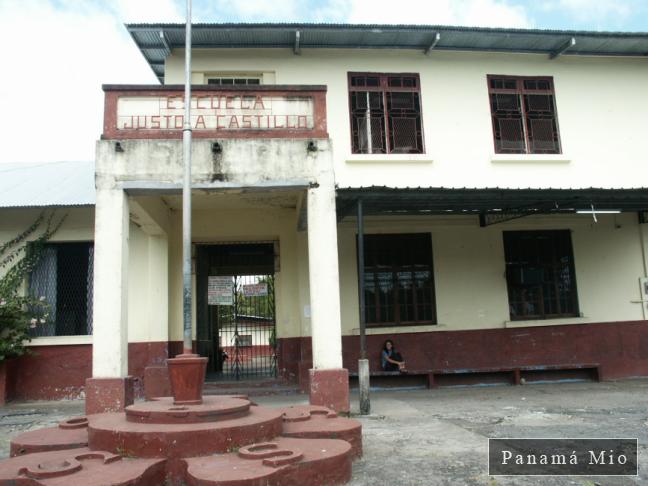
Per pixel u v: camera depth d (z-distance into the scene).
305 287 11.57
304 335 11.37
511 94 12.70
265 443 5.09
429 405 9.52
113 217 8.42
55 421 8.67
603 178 12.59
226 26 11.10
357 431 5.95
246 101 9.02
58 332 11.32
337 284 8.67
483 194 9.15
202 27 11.07
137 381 11.02
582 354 12.50
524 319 12.58
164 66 12.19
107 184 8.49
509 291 12.66
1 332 10.67
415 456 6.01
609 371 12.50
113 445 4.98
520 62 12.75
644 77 13.23
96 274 8.27
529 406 9.21
